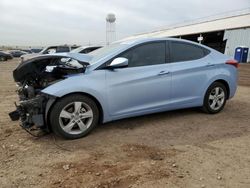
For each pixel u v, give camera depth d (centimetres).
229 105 686
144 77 503
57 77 479
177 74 539
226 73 602
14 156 399
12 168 364
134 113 505
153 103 522
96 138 463
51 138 463
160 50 535
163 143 439
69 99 446
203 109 595
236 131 493
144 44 520
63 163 375
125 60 466
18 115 477
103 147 427
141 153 403
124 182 325
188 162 372
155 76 514
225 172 347
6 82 1255
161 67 526
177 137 465
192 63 563
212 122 544
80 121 460
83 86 451
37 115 442
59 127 445
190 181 326
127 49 502
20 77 479
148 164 367
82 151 413
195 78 562
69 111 454
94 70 471
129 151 410
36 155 401
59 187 317
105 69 479
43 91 437
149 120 554
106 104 475
